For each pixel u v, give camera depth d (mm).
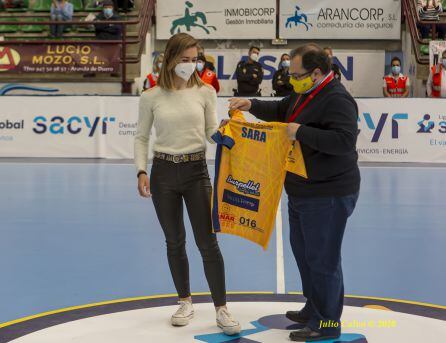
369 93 18344
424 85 16969
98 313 4625
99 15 17266
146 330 4273
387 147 14508
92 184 11016
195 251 6566
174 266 4523
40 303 4867
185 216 8469
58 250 6543
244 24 18438
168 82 4469
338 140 3871
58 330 4242
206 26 18484
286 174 4242
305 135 3895
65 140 14914
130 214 8484
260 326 4363
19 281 5465
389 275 5711
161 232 7441
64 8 17516
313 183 4070
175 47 4383
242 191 4402
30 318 4508
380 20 18219
